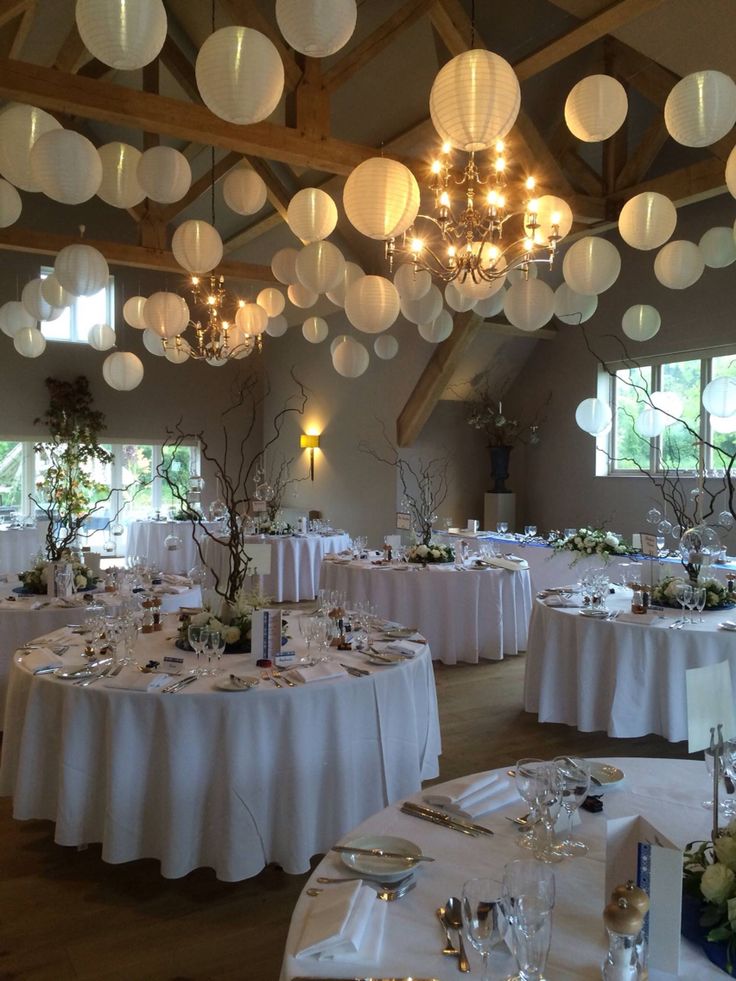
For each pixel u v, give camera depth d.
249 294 10.89
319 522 9.82
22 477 11.41
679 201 6.01
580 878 1.42
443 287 7.97
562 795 1.56
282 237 9.85
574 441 9.21
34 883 2.68
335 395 11.07
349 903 1.26
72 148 3.00
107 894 2.61
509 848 1.54
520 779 1.53
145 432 12.13
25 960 2.25
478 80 2.49
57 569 4.47
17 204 3.98
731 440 7.46
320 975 1.14
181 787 2.50
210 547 8.78
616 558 6.41
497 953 1.17
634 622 3.79
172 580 5.26
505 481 10.30
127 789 2.55
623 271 8.48
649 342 8.17
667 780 1.89
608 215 6.61
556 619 4.19
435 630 5.84
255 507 8.73
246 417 12.98
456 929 1.25
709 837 1.57
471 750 4.05
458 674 5.57
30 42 7.69
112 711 2.54
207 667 2.84
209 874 2.74
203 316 12.20
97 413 11.55
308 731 2.60
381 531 10.06
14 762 2.93
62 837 2.61
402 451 9.77
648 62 6.27
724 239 4.77
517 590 6.16
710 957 1.14
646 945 1.12
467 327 8.55
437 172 3.94
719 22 4.28
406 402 9.58
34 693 2.73
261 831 2.56
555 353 9.44
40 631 4.18
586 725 3.95
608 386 8.83
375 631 3.48
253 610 2.99
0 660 4.13
